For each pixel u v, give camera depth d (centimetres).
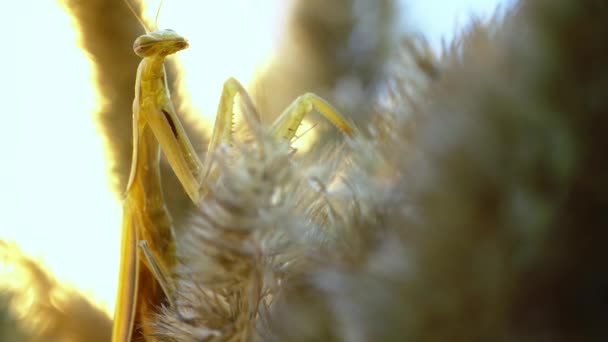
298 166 7
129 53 17
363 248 5
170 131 18
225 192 7
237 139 8
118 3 17
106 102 18
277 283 7
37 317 15
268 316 6
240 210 7
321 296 5
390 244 5
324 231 7
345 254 5
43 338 15
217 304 8
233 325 8
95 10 17
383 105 7
